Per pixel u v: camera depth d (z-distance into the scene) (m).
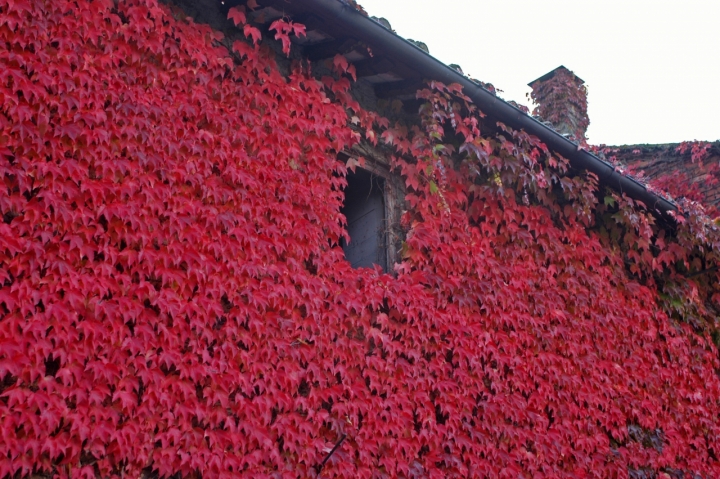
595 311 7.75
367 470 5.26
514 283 6.96
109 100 4.66
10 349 3.88
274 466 4.80
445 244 6.48
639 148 12.34
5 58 4.26
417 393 5.79
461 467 5.87
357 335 5.64
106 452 4.10
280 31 5.37
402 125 6.70
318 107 5.88
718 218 9.27
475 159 6.90
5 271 3.96
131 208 4.53
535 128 6.93
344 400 5.30
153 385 4.35
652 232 8.10
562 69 12.16
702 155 11.57
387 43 5.77
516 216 7.24
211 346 4.73
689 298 8.92
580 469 6.86
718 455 8.48
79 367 4.10
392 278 5.98
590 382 7.34
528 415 6.59
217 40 5.51
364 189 6.77
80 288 4.20
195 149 4.97
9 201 4.08
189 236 4.77
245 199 5.15
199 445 4.46
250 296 4.95
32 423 3.84
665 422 8.04
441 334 6.23
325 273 5.52
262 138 5.43
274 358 4.97
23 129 4.22
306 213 5.53
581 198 7.42
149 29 4.99
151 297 4.48
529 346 6.90
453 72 6.29
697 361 8.78
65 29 4.57
